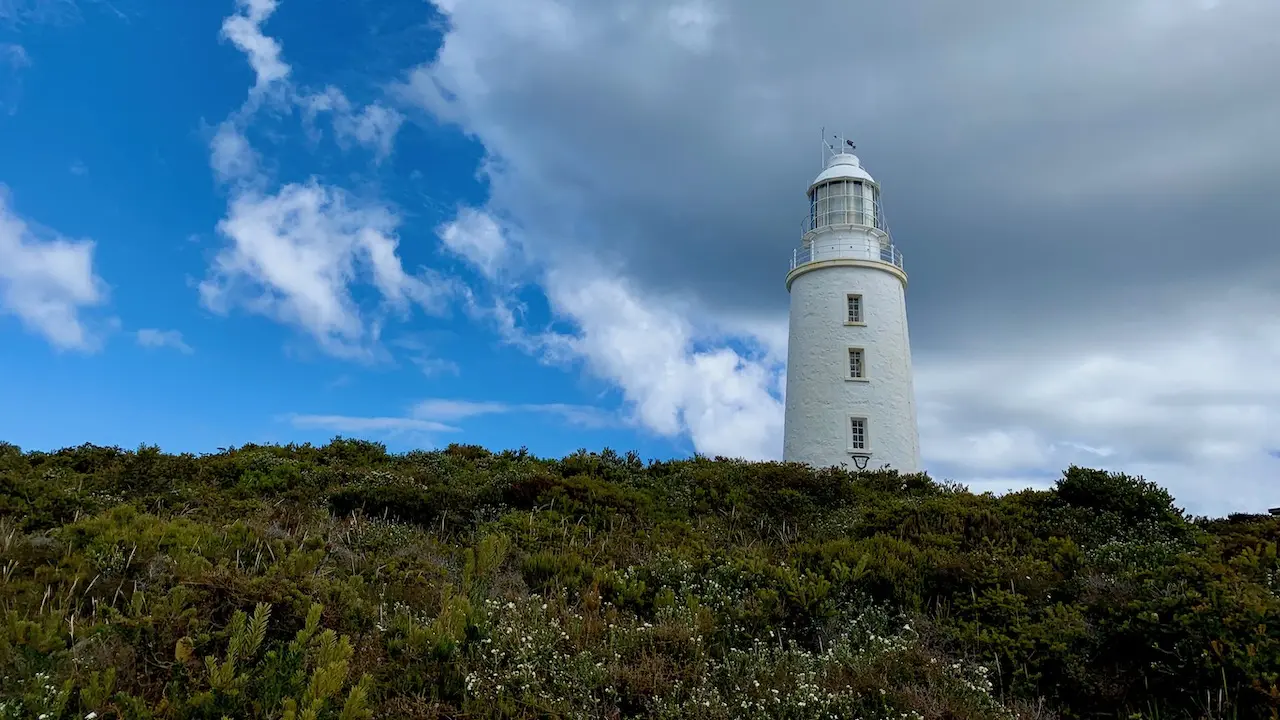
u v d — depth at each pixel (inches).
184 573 330.3
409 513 545.6
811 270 1304.1
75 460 645.9
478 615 324.8
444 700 285.6
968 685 308.3
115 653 268.2
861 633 362.6
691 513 638.5
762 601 383.6
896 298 1305.4
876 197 1375.5
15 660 253.6
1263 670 294.4
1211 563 395.9
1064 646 328.5
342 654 270.1
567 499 572.4
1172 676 313.4
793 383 1295.5
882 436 1219.9
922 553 444.1
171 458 660.7
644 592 404.8
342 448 788.6
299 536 446.3
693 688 295.7
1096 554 458.3
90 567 345.1
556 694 292.5
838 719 286.7
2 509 445.1
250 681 259.9
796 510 653.3
